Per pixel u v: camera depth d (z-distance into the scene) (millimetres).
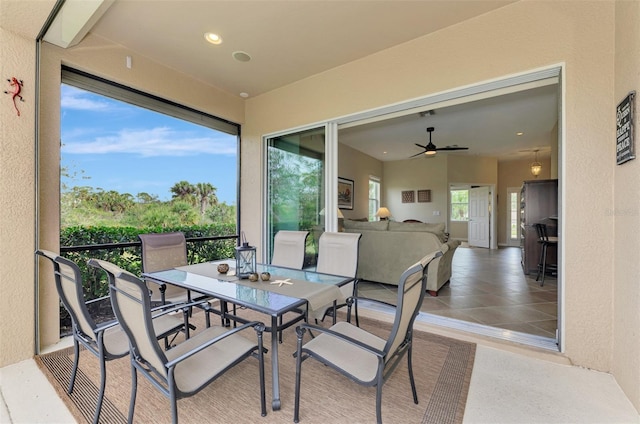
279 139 3914
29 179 2164
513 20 2242
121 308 1294
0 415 1547
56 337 2389
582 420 1505
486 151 7586
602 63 1909
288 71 3336
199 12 2336
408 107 2863
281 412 1569
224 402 1649
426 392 1734
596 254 1932
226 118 3916
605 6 1902
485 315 2998
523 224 5352
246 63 3156
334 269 2564
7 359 2062
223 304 2582
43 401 1663
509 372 1942
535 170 7414
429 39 2637
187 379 1305
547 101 4203
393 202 8766
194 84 3486
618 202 1801
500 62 2297
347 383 1839
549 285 4242
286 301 1622
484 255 7152
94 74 2684
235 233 4211
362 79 3049
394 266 4070
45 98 2324
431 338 2459
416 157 8312
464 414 1549
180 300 2336
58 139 2402
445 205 7984
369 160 8008
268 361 2117
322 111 3357
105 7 1974
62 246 2648
